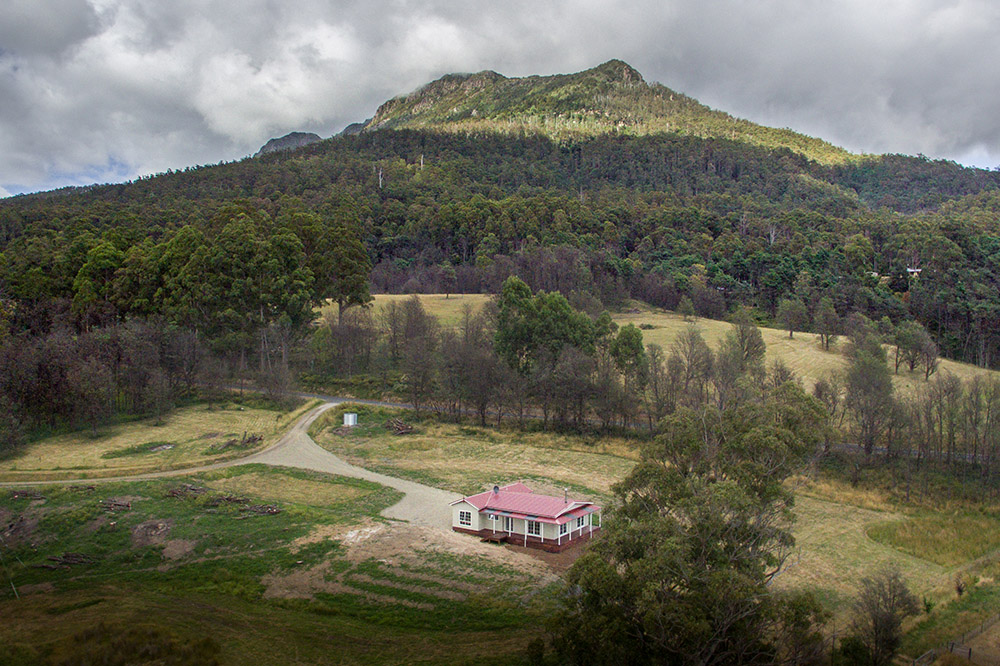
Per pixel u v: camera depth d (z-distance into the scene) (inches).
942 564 2188.7
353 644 1572.3
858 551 2255.2
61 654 1429.6
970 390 3257.9
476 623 1680.6
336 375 4554.6
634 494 1665.8
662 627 1263.5
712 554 1409.9
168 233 5629.9
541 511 2300.7
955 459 3004.4
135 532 2208.4
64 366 3385.8
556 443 3486.7
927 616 1782.7
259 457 3137.3
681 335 4562.0
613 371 3919.8
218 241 4532.5
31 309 4495.6
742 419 1771.7
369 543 2140.7
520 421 3742.6
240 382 4360.2
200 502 2459.4
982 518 2559.1
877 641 1486.2
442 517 2491.4
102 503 2406.5
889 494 2768.2
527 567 2014.0
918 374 4215.1
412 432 3659.0
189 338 4037.9
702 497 1469.0
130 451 3053.6
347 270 4891.7
